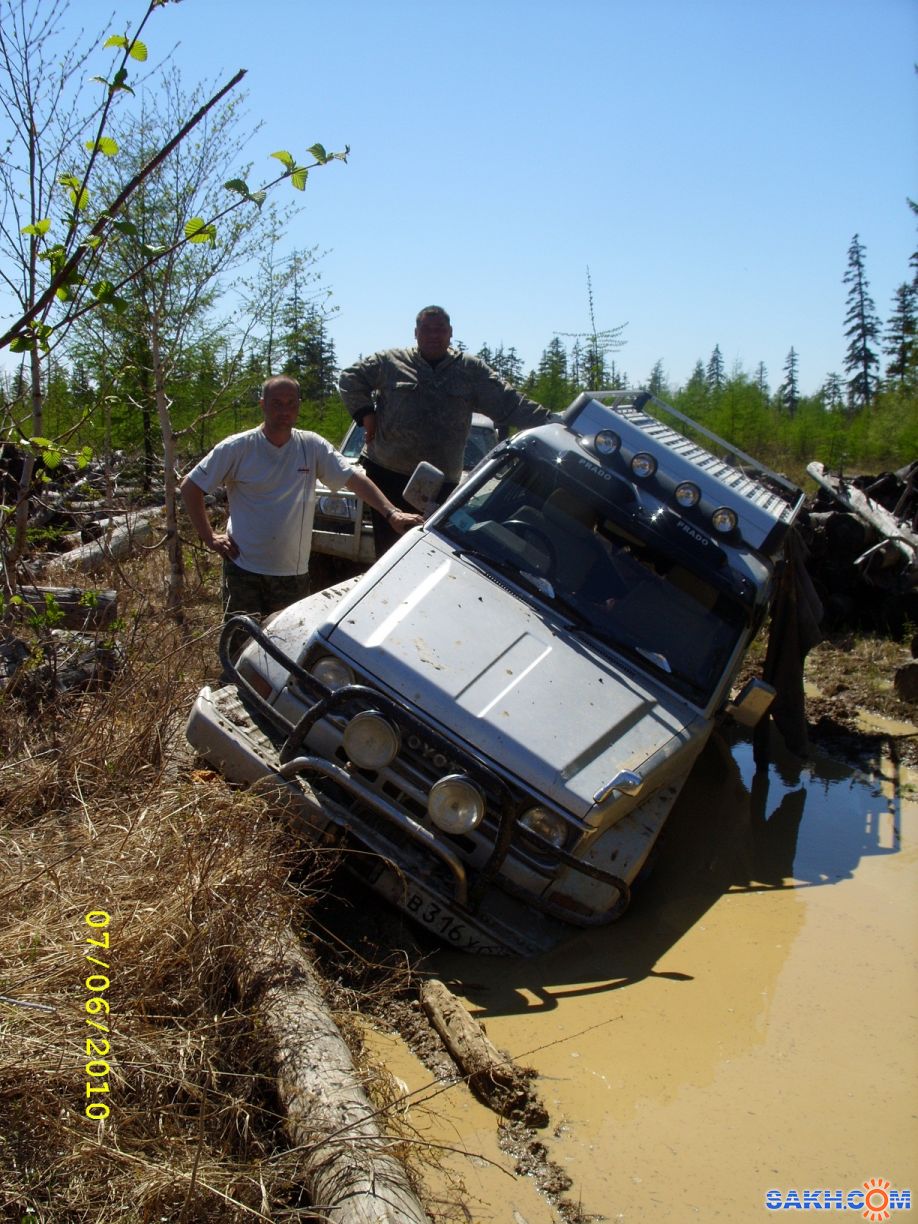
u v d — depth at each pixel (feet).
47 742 15.21
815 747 25.04
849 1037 12.60
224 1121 8.96
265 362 32.50
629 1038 12.25
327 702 13.61
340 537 28.99
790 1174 10.18
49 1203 7.80
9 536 19.83
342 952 12.99
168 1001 9.82
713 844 18.88
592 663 15.25
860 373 189.88
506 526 17.13
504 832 12.95
